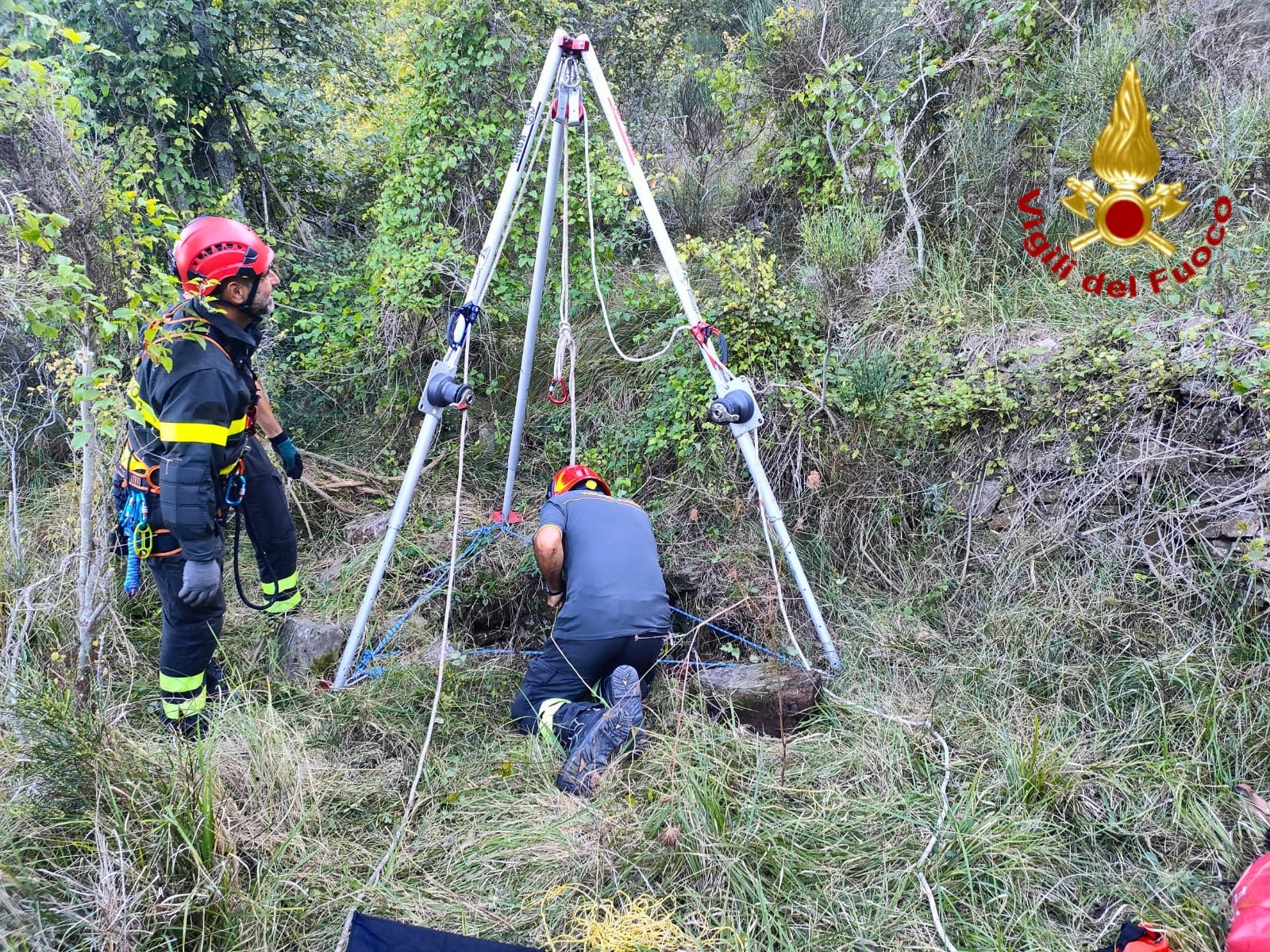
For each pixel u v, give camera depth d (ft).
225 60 17.46
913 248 14.23
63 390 10.58
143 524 8.47
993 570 10.85
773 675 9.64
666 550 12.48
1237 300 10.80
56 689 8.04
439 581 12.10
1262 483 9.56
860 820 7.82
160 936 6.41
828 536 12.07
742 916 6.88
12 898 6.17
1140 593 9.90
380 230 15.56
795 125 15.70
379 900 7.07
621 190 14.12
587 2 17.04
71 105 7.98
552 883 7.22
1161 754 8.35
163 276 8.23
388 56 20.89
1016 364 11.63
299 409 15.89
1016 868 7.30
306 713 9.46
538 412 15.17
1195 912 6.86
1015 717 9.09
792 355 13.05
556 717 9.16
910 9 14.21
